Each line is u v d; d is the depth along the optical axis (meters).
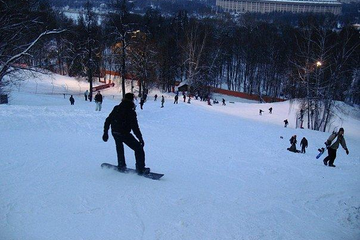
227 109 50.66
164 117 31.83
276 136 27.55
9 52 25.55
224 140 21.20
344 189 9.28
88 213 4.83
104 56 61.69
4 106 19.89
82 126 17.02
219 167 10.80
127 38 45.03
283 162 14.12
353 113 50.44
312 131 33.94
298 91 48.16
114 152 9.52
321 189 9.12
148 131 19.86
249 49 79.00
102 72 73.31
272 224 5.60
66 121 17.91
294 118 47.31
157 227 4.69
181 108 39.25
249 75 83.44
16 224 4.19
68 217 4.61
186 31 72.50
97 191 5.71
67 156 8.04
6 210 4.55
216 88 79.19
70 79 68.00
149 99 54.12
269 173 11.00
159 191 6.20
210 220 5.27
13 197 5.01
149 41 56.00
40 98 38.94
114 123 6.89
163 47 67.25
